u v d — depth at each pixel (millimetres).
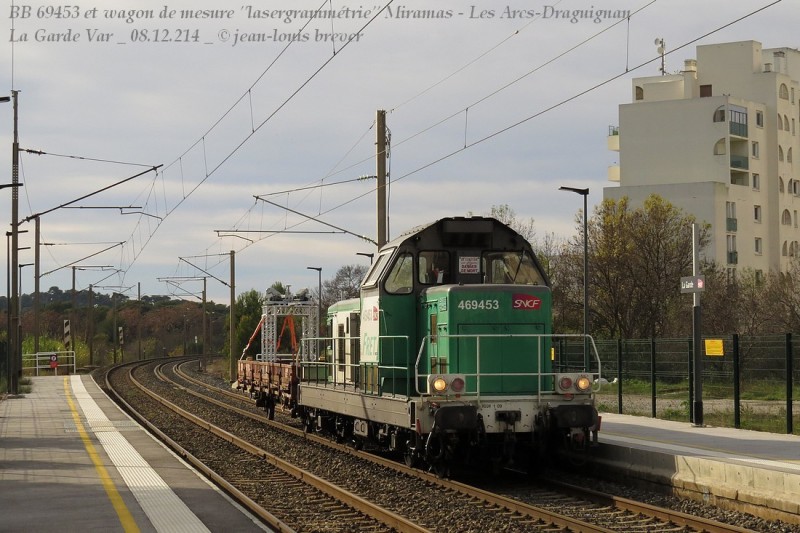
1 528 11164
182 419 28891
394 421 16016
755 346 24562
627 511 13141
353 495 13656
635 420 22938
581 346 30250
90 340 78125
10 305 39812
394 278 17047
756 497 12711
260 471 17328
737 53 69812
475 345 15836
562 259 49844
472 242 17062
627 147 67625
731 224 64938
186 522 11492
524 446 16266
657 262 47281
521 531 11734
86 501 12992
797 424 21922
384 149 28344
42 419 27625
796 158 71625
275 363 28312
